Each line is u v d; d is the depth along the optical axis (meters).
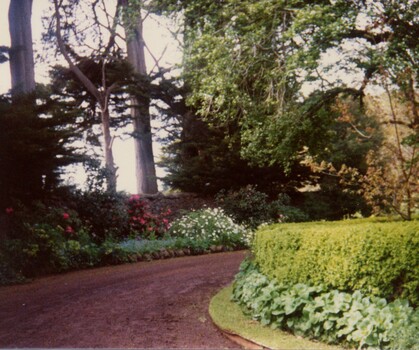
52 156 14.11
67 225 13.99
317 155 12.96
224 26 11.17
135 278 11.40
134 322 7.48
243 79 11.35
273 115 11.70
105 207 16.25
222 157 21.84
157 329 7.09
